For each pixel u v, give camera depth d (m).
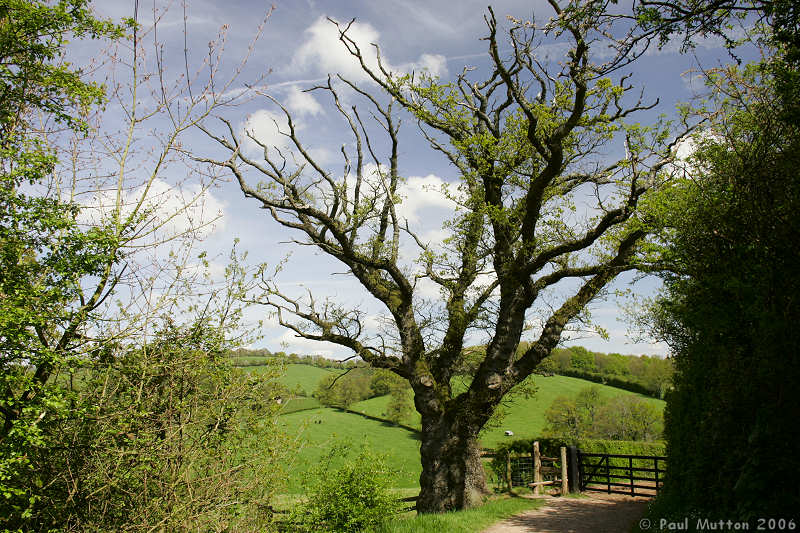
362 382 54.59
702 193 8.09
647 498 15.05
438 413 15.23
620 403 50.06
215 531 8.09
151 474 7.64
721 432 6.24
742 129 8.20
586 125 14.19
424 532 10.09
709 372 7.07
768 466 5.12
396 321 16.34
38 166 7.47
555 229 15.09
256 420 8.88
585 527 10.72
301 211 15.22
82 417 7.29
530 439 20.39
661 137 13.23
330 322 15.93
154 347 8.20
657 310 15.16
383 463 11.65
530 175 16.11
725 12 6.55
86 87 8.31
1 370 6.79
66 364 7.35
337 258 16.34
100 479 7.33
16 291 6.89
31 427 6.47
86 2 8.16
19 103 8.12
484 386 14.91
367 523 10.86
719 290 6.57
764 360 5.29
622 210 12.88
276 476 8.83
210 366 8.64
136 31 8.65
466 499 14.28
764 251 5.85
